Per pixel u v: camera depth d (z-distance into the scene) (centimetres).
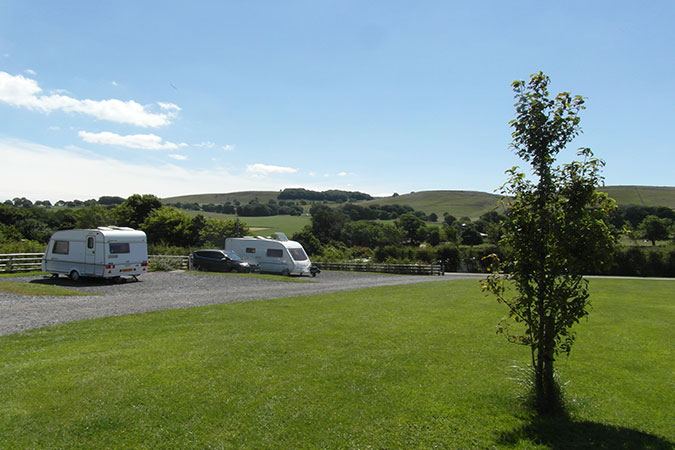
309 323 1048
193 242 5769
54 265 2103
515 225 496
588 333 984
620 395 580
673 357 778
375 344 841
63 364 669
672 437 450
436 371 677
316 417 503
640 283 2470
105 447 432
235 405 532
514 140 517
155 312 1173
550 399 514
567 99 486
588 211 474
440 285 2195
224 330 951
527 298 497
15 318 1066
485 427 476
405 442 445
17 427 465
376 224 8362
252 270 2920
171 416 500
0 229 4775
